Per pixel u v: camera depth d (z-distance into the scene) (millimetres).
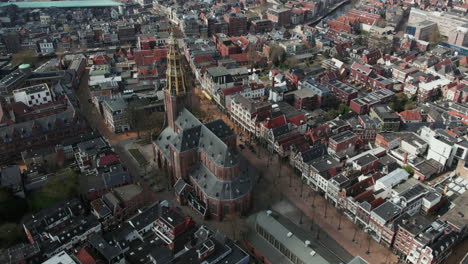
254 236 166250
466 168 197500
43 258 150125
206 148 183125
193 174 189375
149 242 161625
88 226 163000
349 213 179625
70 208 169750
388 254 161375
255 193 195375
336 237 169000
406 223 157250
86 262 144125
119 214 174250
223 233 166625
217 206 174125
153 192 197000
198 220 178500
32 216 165125
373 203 171625
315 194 195875
